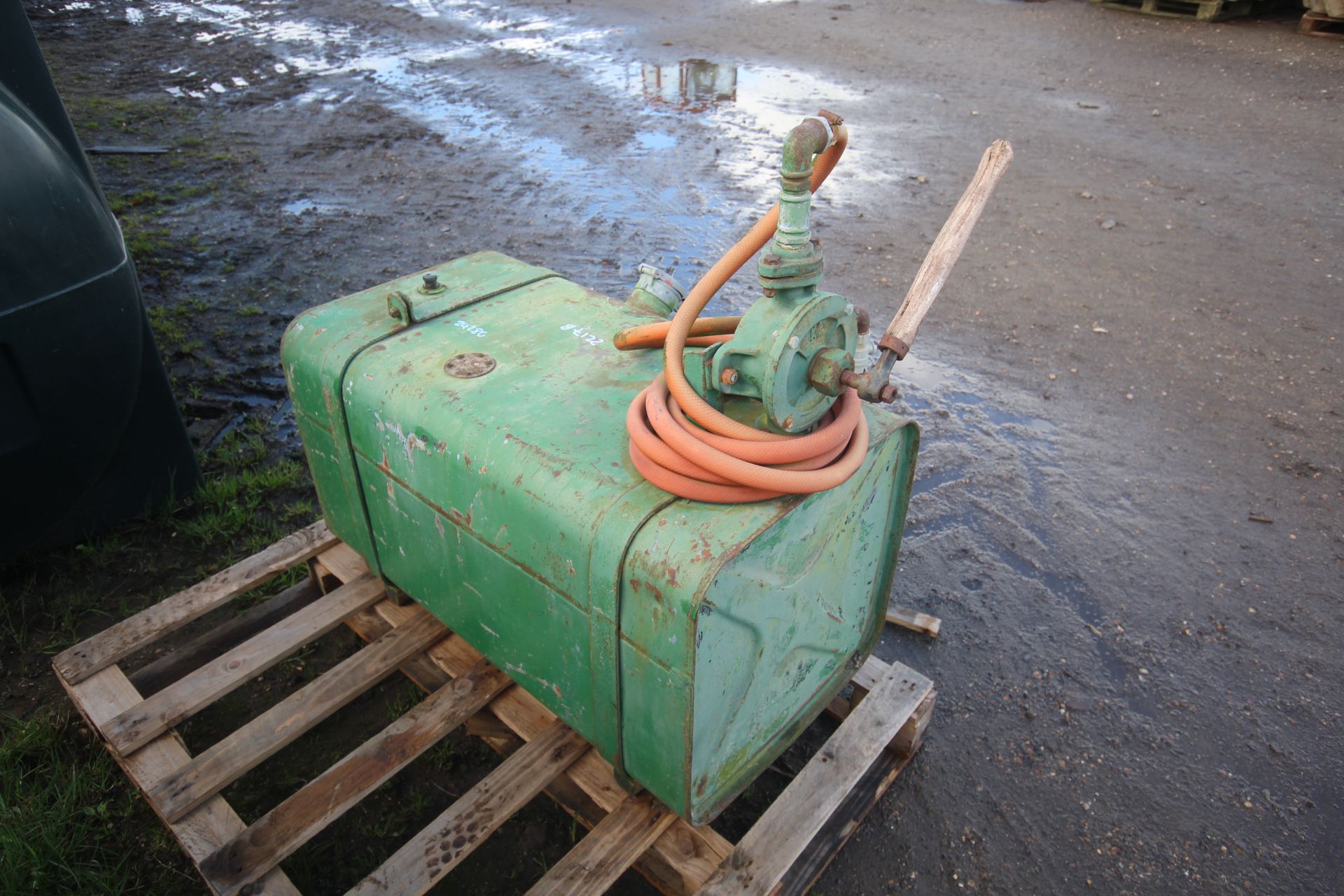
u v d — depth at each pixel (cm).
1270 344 414
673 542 148
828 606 193
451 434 179
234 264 480
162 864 209
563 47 851
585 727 186
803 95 717
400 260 484
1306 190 551
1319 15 798
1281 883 210
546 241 502
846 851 216
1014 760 238
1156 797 229
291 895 178
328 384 203
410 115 698
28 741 230
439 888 205
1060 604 284
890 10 936
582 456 167
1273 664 264
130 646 225
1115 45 814
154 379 284
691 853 187
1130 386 387
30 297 232
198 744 237
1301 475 336
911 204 547
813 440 153
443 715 207
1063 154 608
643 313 218
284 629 229
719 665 160
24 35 241
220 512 310
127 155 623
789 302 149
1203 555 302
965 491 330
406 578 219
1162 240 501
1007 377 393
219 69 812
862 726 210
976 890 209
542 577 170
